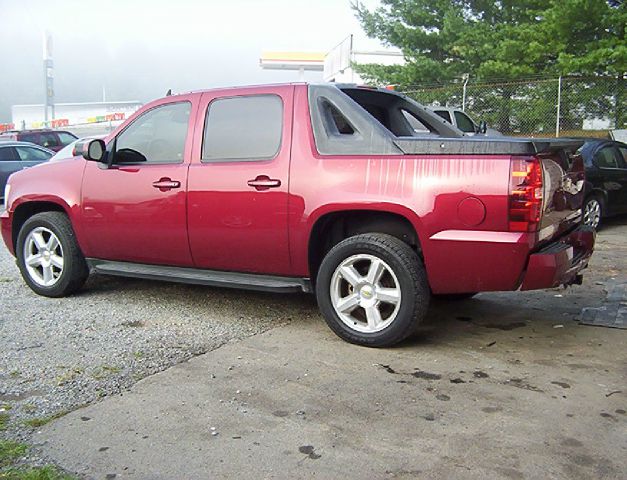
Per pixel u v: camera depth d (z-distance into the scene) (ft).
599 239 31.35
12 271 24.76
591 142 35.09
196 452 10.38
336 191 15.11
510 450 10.31
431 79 65.57
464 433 10.89
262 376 13.51
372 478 9.55
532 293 20.36
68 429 11.21
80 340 15.94
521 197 13.38
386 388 12.81
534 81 57.21
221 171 16.70
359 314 15.85
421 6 68.64
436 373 13.60
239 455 10.27
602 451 10.26
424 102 63.67
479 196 13.67
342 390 12.74
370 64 71.51
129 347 15.38
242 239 16.55
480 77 59.62
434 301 19.57
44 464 10.02
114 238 18.74
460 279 14.23
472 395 12.44
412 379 13.26
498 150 13.67
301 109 16.11
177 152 17.81
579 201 16.72
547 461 9.96
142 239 18.21
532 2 61.31
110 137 19.08
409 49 68.13
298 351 15.06
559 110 55.16
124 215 18.31
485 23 63.62
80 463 10.07
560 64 54.70
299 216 15.64
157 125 18.35
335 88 16.08
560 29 55.36
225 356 14.75
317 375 13.53
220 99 17.34
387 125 19.53
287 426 11.23
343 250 15.17
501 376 13.41
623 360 14.28
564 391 12.60
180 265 18.02
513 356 14.60
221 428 11.19
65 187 19.43
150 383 13.19
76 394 12.65
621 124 54.60
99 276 23.13
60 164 20.18
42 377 13.52
